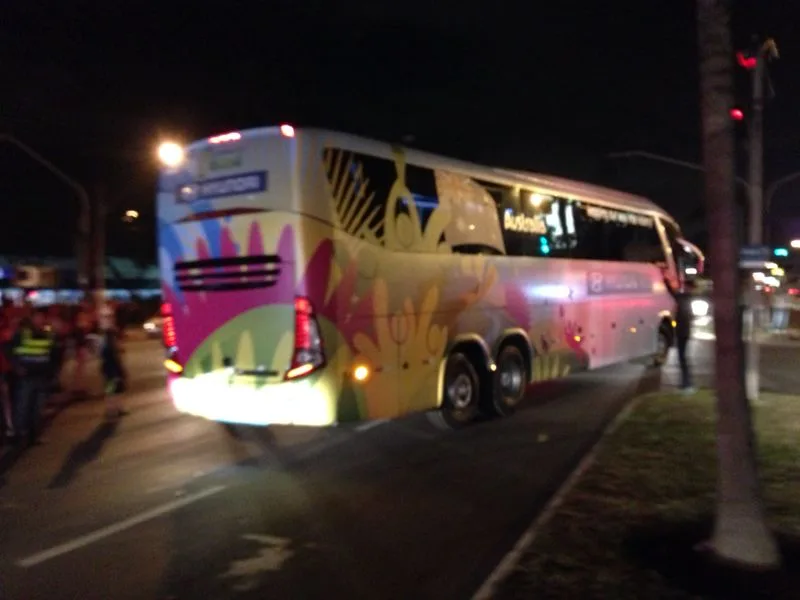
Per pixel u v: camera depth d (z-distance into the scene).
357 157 9.48
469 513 7.58
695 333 30.02
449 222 10.82
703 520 6.66
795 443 9.48
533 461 9.55
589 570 5.63
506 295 11.98
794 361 20.69
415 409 10.18
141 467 9.60
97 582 6.01
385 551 6.58
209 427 12.05
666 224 18.16
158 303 48.16
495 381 11.76
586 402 13.68
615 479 8.02
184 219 9.86
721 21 5.81
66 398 15.13
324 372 8.95
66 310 18.80
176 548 6.72
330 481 8.82
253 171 9.23
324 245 8.98
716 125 5.79
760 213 14.07
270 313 9.12
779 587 5.28
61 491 8.59
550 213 13.28
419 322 10.22
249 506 7.91
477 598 5.19
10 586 5.95
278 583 5.94
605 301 15.05
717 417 5.85
